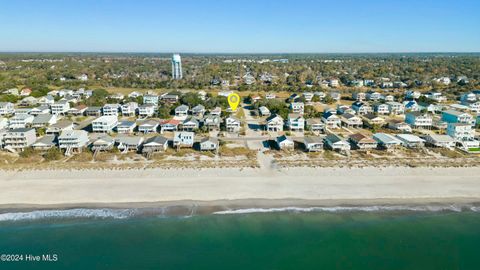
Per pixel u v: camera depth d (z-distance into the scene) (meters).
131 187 60.41
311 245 46.38
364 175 65.75
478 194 58.84
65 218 51.22
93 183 61.69
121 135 92.06
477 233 48.88
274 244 46.41
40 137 90.56
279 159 74.69
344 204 55.78
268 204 55.62
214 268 42.00
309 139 82.62
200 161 73.00
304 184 62.25
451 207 55.16
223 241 46.88
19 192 58.16
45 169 67.31
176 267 41.88
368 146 81.12
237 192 59.19
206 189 60.06
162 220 51.12
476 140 86.12
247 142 88.94
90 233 48.00
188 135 83.88
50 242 46.06
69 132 79.62
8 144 79.69
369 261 43.50
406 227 50.12
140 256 43.75
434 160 73.19
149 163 71.25
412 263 43.25
